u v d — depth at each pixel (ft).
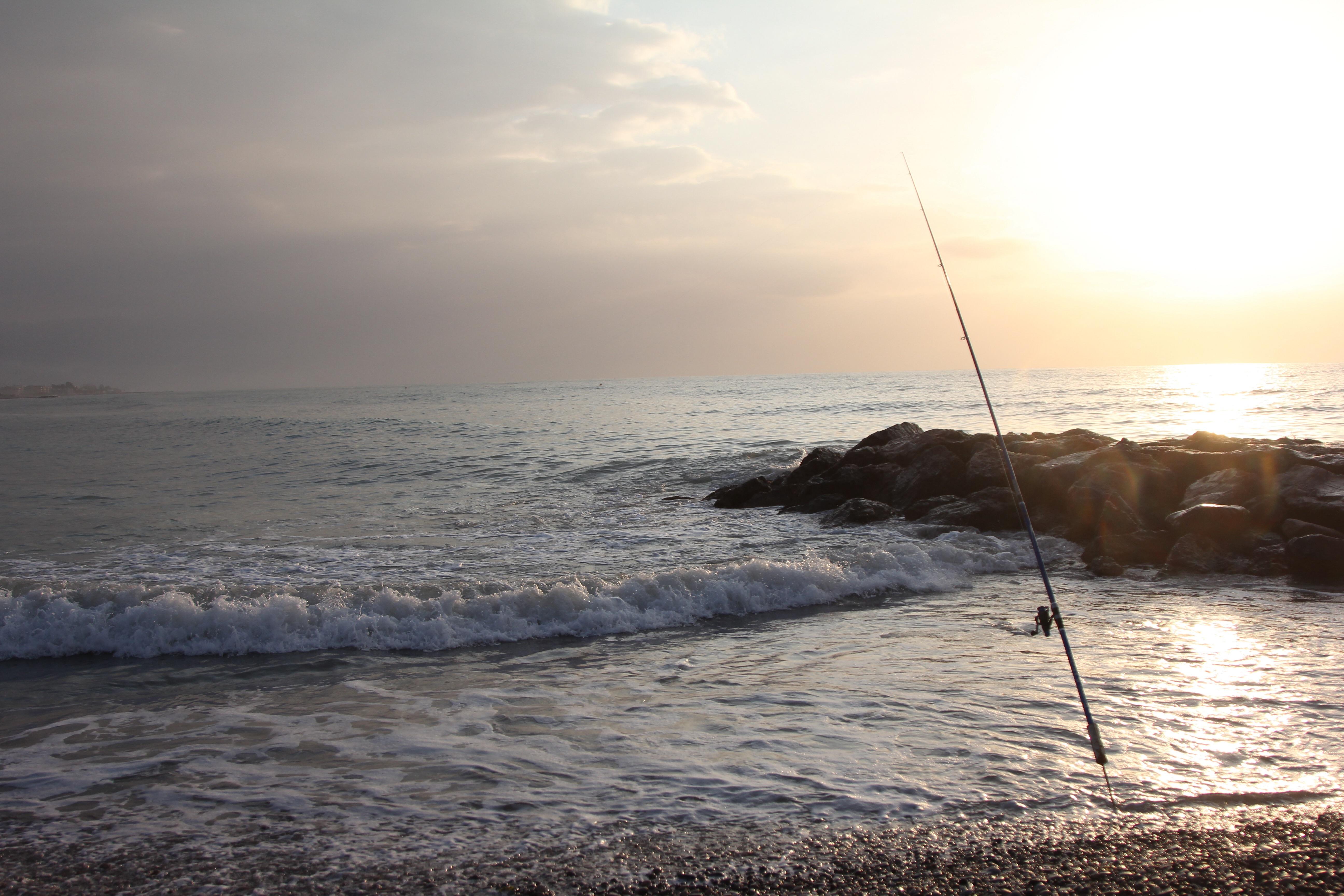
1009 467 13.93
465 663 20.27
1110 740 13.85
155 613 22.31
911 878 9.66
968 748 13.61
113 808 12.21
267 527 42.32
